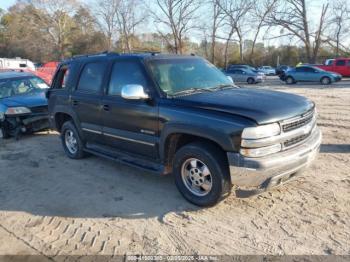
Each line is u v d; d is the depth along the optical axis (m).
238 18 55.53
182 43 55.91
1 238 4.06
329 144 7.10
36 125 8.84
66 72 6.63
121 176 5.76
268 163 3.88
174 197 4.86
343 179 5.16
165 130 4.54
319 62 52.19
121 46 63.84
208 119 4.09
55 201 4.95
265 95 4.56
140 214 4.45
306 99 4.66
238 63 58.75
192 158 4.40
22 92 9.65
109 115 5.40
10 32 76.19
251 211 4.35
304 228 3.92
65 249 3.78
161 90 4.70
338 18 49.09
